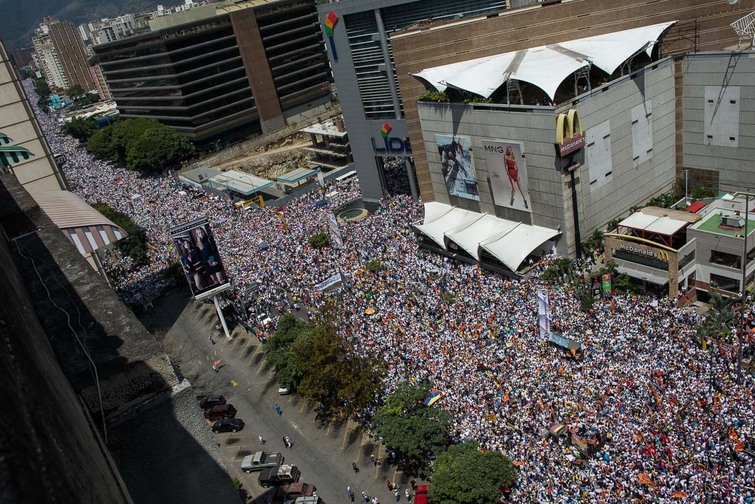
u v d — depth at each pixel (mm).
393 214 109438
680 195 89250
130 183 175125
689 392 51312
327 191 135125
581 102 76938
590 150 80062
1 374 4461
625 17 84562
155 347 13555
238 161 180375
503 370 60000
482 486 45594
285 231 111938
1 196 21047
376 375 60938
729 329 57156
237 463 61531
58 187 75625
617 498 43906
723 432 46750
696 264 69562
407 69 98375
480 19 90938
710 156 87188
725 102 81875
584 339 61219
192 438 13695
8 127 70125
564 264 79438
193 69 187375
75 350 13570
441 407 57781
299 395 70000
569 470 47656
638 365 55750
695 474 43625
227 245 112375
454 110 88812
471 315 71000
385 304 78500
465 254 88938
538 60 80562
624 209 87875
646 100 84125
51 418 5242
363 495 54188
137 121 193250
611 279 72250
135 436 13195
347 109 117000
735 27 74375
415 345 67875
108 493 6891
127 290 103812
